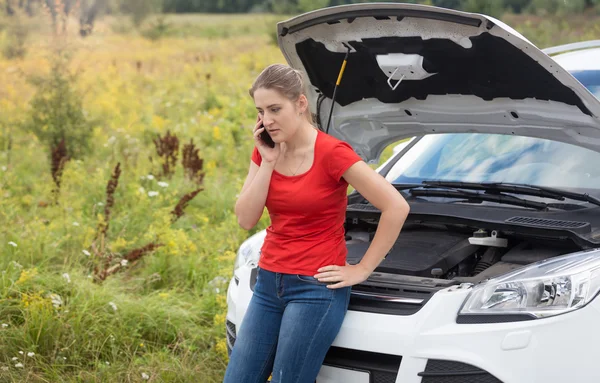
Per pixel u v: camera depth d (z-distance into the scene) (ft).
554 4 63.57
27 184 26.22
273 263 9.44
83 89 41.60
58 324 13.94
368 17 10.28
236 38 104.12
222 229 20.47
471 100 10.99
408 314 9.32
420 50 10.48
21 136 32.58
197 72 56.18
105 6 114.32
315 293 9.21
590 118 9.98
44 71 38.04
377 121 12.30
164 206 22.94
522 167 12.41
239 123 35.45
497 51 9.75
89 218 21.20
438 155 13.50
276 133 8.95
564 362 8.66
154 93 46.83
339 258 9.41
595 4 61.77
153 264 17.83
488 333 8.86
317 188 9.04
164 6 178.81
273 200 9.23
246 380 9.57
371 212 11.71
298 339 9.16
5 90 41.73
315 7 67.26
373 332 9.29
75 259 18.01
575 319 8.79
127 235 19.88
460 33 9.78
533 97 10.30
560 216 10.78
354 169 8.96
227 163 29.35
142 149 30.40
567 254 9.56
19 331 13.74
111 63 60.23
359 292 9.84
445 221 11.03
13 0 56.13
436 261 10.54
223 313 15.47
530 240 10.73
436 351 8.97
